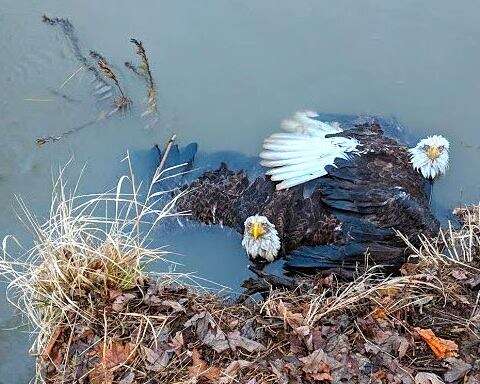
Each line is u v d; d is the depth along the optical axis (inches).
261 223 77.2
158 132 95.0
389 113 96.9
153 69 101.1
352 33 105.7
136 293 72.2
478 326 69.6
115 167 91.1
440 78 100.8
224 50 103.3
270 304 71.9
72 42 104.1
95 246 76.9
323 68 101.6
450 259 76.4
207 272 79.0
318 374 65.2
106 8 108.7
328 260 78.2
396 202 79.9
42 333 70.2
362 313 71.0
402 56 103.3
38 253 77.4
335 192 80.8
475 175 91.0
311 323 69.3
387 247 78.3
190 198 84.1
